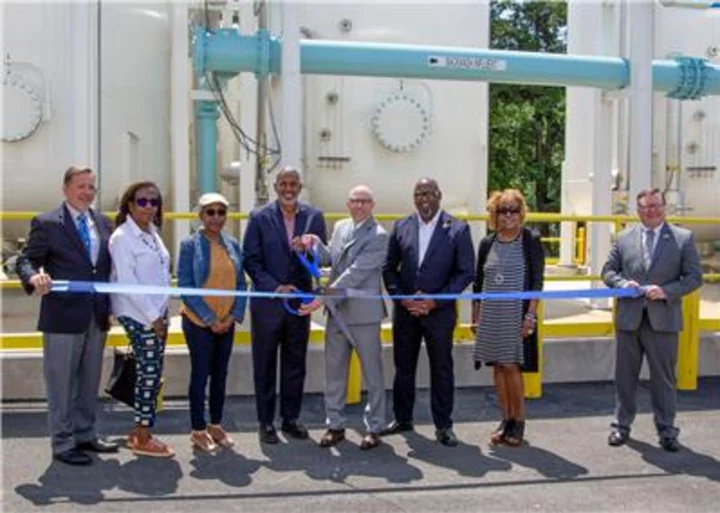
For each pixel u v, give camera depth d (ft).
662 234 19.16
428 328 19.42
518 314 19.12
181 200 31.37
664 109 36.17
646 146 29.35
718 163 36.22
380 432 19.54
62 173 29.12
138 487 16.63
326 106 30.89
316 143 31.01
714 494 16.57
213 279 18.53
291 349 19.74
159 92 33.17
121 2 31.32
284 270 19.13
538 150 93.04
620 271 19.70
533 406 23.31
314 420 21.65
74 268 17.42
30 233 17.51
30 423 20.83
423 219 19.43
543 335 25.55
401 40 31.55
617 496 16.43
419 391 24.54
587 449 19.45
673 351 19.30
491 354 19.26
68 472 17.42
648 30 29.14
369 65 27.27
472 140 32.35
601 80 29.43
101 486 16.67
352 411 22.68
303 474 17.54
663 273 18.95
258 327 19.25
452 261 19.27
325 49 26.99
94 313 18.02
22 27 28.63
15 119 28.48
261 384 19.48
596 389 25.16
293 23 26.04
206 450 18.85
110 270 18.03
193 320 18.65
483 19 32.24
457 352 25.11
